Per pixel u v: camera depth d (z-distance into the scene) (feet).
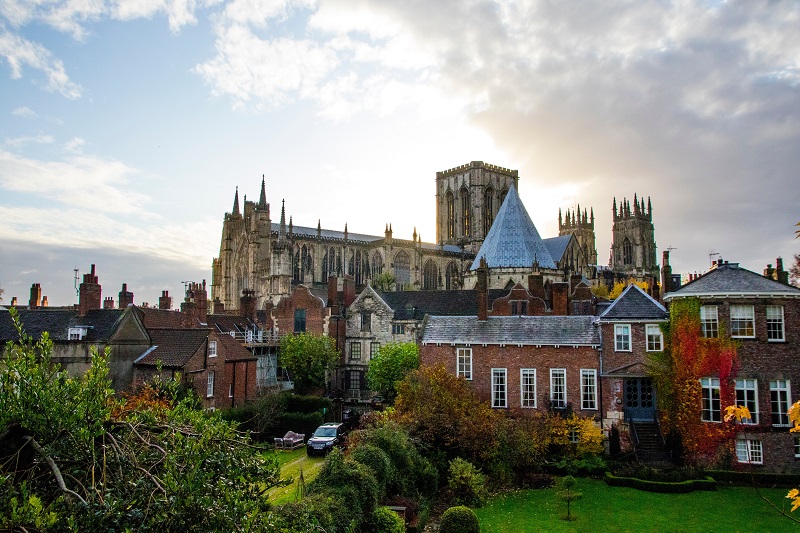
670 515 122.52
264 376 242.37
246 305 297.74
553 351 175.52
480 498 131.85
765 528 114.32
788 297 152.15
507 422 152.15
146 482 41.81
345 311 270.46
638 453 157.99
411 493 126.41
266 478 48.34
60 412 43.14
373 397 253.85
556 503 131.44
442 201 602.44
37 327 195.31
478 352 182.80
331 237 484.74
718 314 155.84
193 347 178.29
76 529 35.14
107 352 50.72
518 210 371.76
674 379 158.30
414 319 260.21
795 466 147.23
